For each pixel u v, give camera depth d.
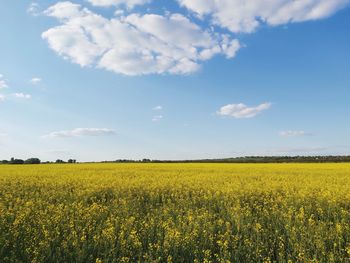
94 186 17.03
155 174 25.92
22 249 7.26
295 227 8.94
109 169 33.09
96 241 7.57
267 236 8.45
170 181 19.69
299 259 6.78
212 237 7.91
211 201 13.31
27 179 21.39
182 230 8.55
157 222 9.55
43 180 20.80
